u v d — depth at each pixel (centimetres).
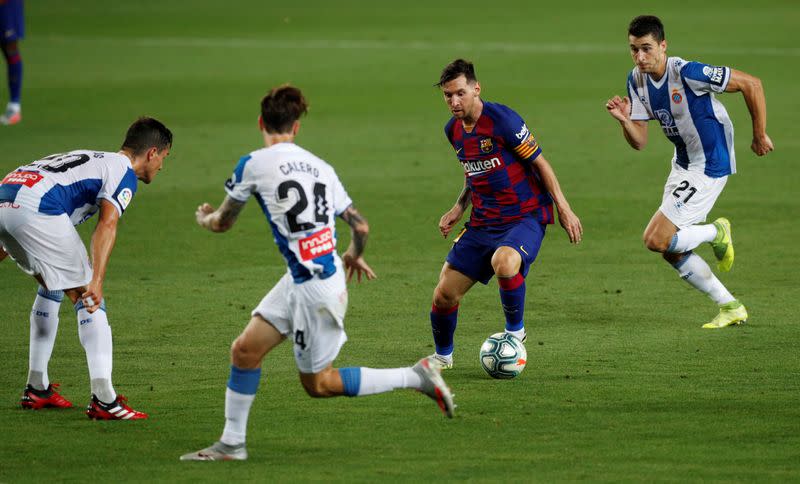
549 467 1747
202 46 9012
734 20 10350
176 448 1881
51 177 2039
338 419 2038
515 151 2312
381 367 2400
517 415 2047
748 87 2625
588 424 1983
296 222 1764
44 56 8469
